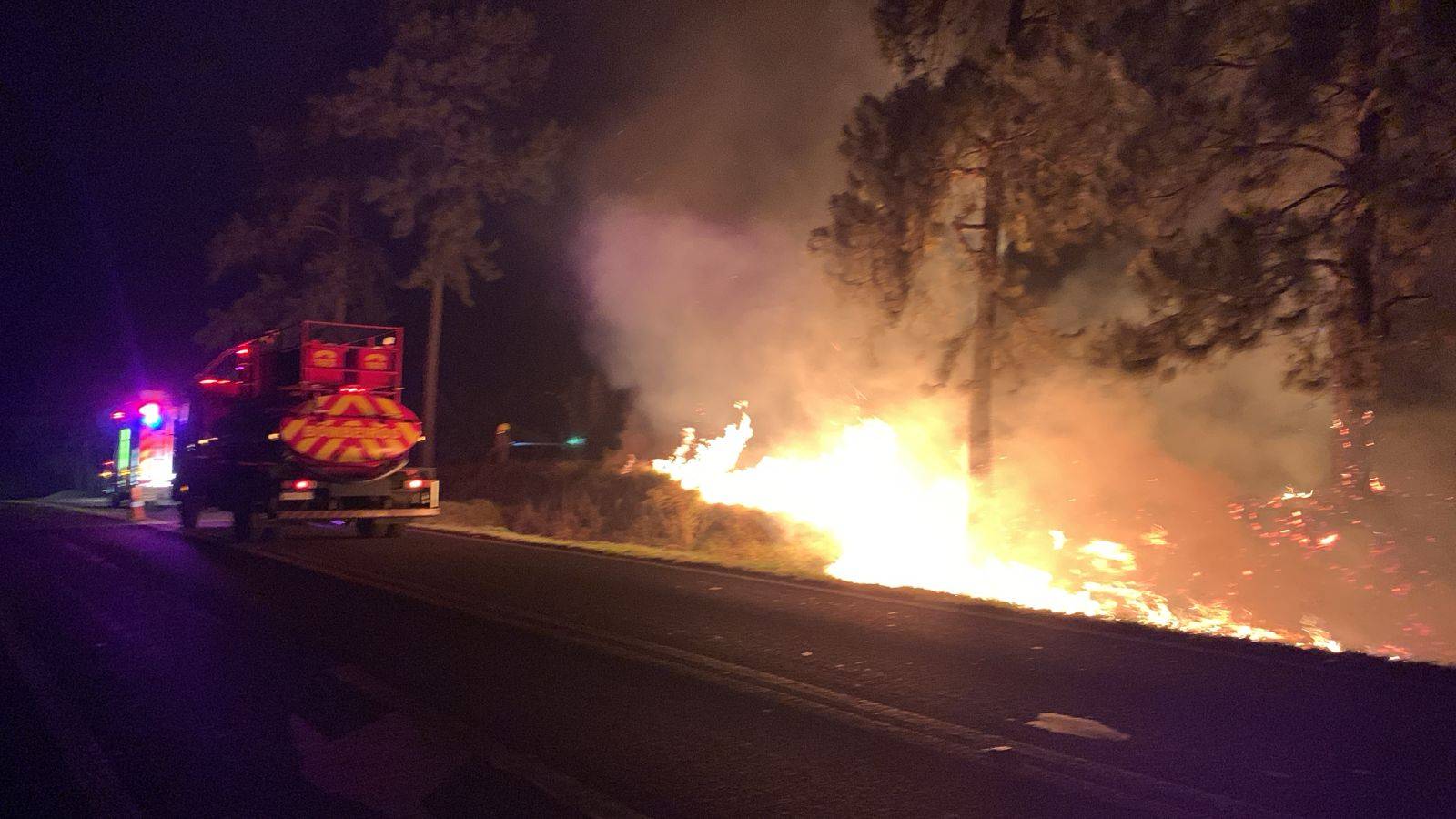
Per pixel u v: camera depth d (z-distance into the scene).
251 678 9.18
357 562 16.86
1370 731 7.05
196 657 10.02
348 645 10.35
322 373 20.81
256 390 22.41
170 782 6.74
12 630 11.46
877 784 6.25
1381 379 14.15
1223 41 14.34
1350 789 6.00
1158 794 5.96
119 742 7.54
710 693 8.29
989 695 8.04
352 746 7.31
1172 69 14.27
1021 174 16.16
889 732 7.20
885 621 11.13
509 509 27.56
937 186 16.75
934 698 8.00
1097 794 6.00
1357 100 13.80
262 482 20.30
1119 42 14.59
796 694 8.17
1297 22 13.33
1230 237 14.23
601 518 24.56
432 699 8.33
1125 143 14.48
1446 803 5.78
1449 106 12.59
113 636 11.05
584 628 10.92
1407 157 12.96
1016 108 15.90
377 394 21.22
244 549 19.41
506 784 6.45
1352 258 13.94
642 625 11.03
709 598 12.77
